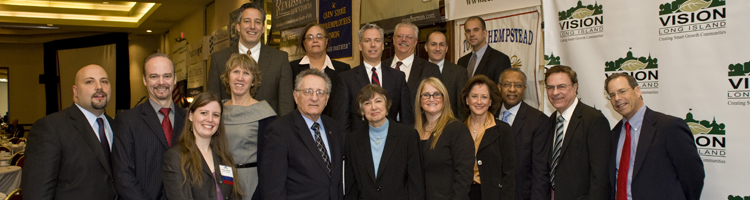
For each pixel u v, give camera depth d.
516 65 4.05
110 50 14.97
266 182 2.58
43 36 16.22
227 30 8.85
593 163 2.59
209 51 9.97
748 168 2.75
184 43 11.91
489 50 4.01
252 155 2.87
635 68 3.20
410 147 2.72
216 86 3.46
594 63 3.40
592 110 2.71
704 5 2.88
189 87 11.46
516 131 2.92
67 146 2.47
